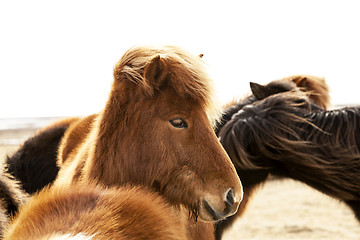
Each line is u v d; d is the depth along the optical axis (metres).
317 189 3.71
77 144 3.96
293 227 8.99
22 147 5.18
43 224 1.78
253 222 9.52
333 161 3.47
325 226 9.07
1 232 2.06
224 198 2.50
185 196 2.55
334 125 3.52
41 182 4.97
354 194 3.56
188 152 2.54
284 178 4.36
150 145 2.55
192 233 2.91
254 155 3.67
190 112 2.58
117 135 2.63
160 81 2.55
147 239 1.83
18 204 2.67
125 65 2.67
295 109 3.70
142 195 2.13
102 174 2.66
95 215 1.83
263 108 3.78
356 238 8.17
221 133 3.77
